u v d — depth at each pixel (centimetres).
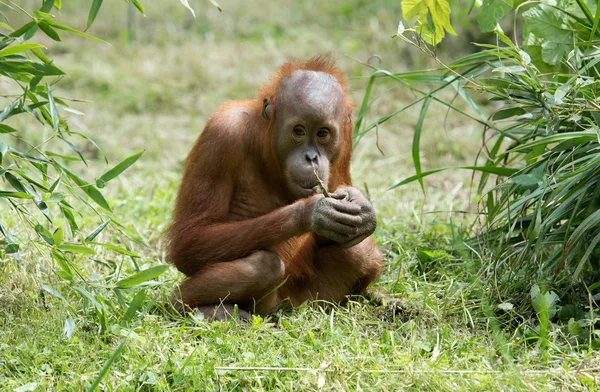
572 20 1066
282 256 962
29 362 779
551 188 968
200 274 904
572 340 860
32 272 978
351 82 2286
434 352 812
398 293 1023
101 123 2006
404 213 1364
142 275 838
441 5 1017
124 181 1512
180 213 938
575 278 895
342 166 995
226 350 804
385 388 736
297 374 761
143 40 2644
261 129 927
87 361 775
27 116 1953
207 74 2323
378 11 2767
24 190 848
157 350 792
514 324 927
